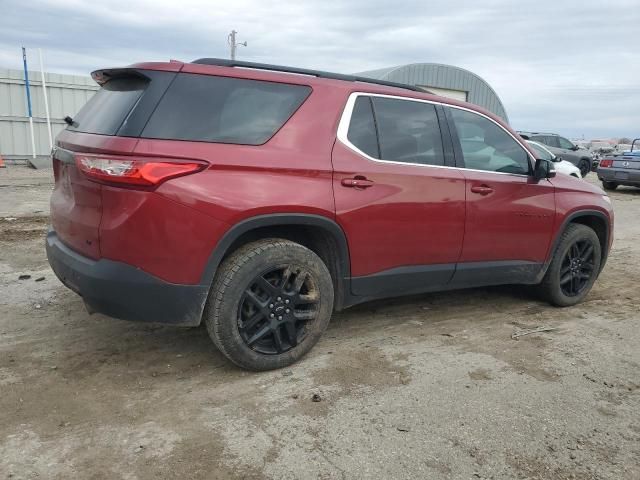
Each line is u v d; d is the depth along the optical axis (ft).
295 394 10.52
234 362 11.04
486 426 9.59
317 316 11.71
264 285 10.95
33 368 11.32
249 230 10.71
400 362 12.12
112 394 10.37
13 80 60.80
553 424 9.72
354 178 11.73
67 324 13.75
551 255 15.87
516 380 11.39
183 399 10.25
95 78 12.00
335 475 8.16
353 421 9.62
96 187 9.83
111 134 9.95
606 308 16.63
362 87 12.50
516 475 8.30
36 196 37.35
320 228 11.51
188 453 8.59
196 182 9.93
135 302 9.94
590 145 162.71
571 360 12.49
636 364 12.38
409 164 12.76
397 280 12.91
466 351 12.87
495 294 17.79
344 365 11.87
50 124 63.98
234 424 9.44
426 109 13.55
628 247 26.55
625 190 58.85
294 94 11.54
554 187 15.70
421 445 8.96
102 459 8.38
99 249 9.93
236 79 10.94
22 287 16.61
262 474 8.14
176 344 12.75
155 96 10.09
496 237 14.38
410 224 12.64
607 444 9.18
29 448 8.57
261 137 10.89
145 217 9.61
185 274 10.05
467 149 14.10
